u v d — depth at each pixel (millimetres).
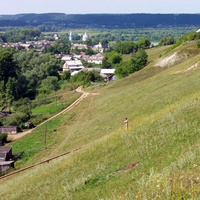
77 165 34656
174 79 78188
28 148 76688
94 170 29906
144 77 114438
